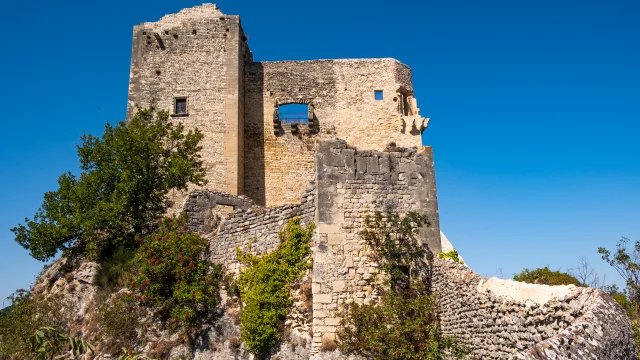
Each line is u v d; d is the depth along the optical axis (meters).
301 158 35.19
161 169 26.75
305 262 16.77
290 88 36.31
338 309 15.58
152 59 33.88
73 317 21.94
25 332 20.83
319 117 35.97
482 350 12.71
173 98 33.19
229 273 19.30
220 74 33.69
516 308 11.41
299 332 16.06
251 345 16.48
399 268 16.19
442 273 15.52
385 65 37.31
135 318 19.53
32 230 25.53
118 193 24.91
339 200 16.59
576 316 9.67
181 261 19.53
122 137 26.11
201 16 34.81
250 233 19.19
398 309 15.02
